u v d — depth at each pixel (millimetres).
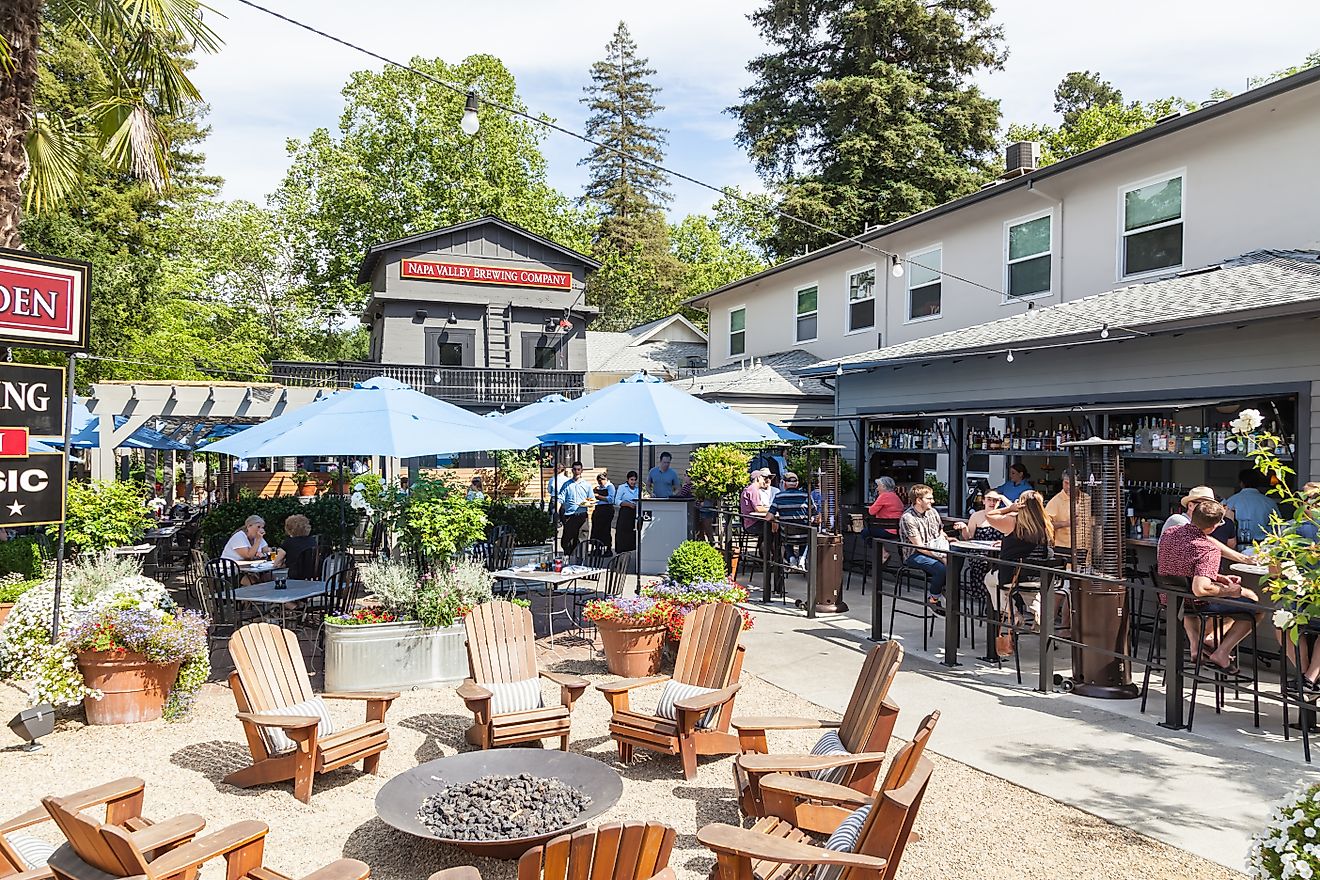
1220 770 5711
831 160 30422
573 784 5043
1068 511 9125
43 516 6742
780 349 22438
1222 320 8695
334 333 43156
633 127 53594
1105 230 13609
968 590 9500
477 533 8477
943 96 29547
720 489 15578
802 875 3932
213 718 7121
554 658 9031
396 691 7695
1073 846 4645
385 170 36438
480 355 28688
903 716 6938
